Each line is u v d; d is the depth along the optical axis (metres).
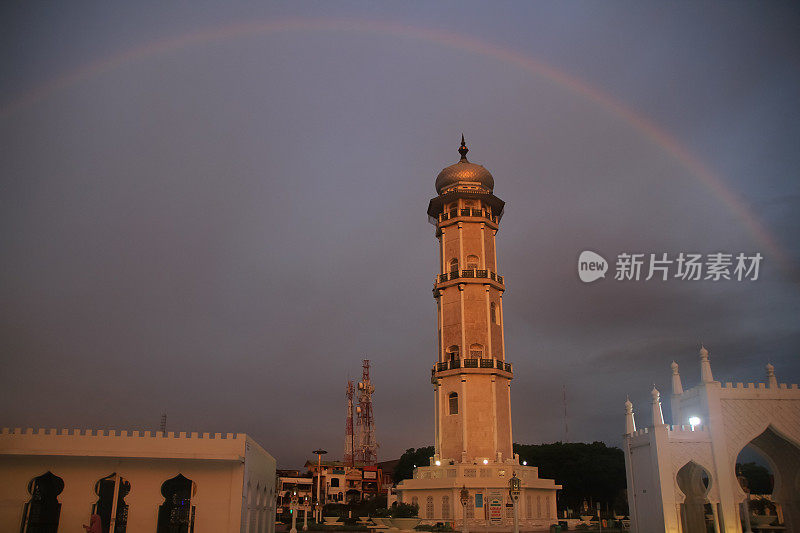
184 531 43.31
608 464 108.44
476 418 82.25
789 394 43.47
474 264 90.19
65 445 36.97
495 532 71.62
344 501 141.62
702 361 44.31
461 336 86.25
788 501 45.00
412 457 137.12
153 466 37.75
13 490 36.44
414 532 51.78
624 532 69.81
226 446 38.28
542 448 116.00
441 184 96.06
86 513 36.62
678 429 42.59
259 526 47.25
